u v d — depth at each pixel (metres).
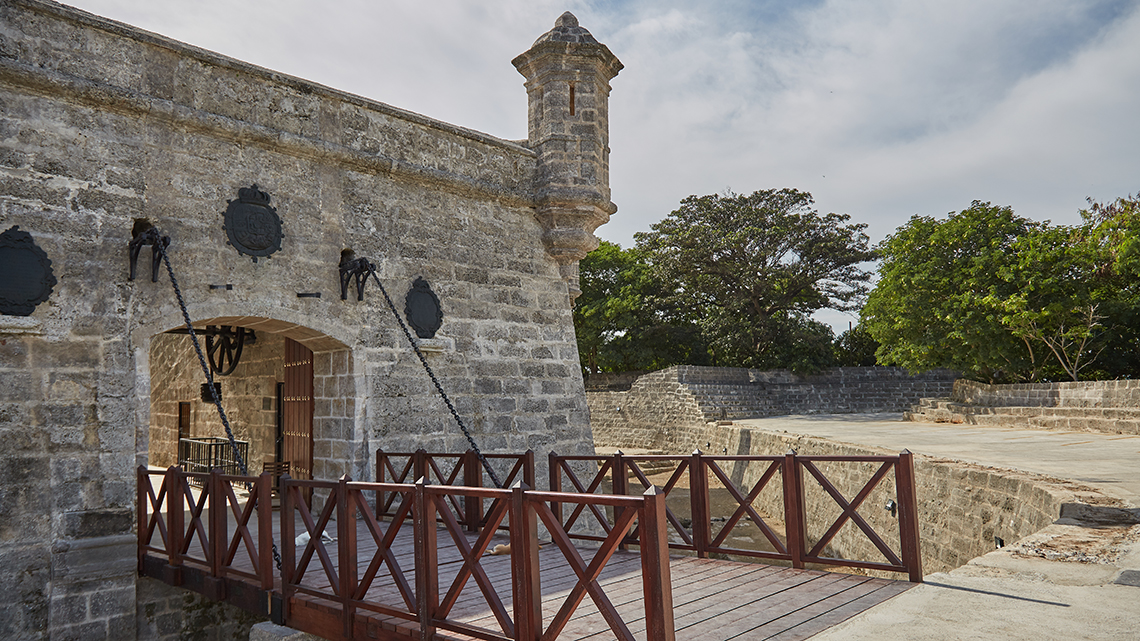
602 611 4.04
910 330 27.00
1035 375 24.09
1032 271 22.44
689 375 33.00
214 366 13.77
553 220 13.69
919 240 26.66
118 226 8.73
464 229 12.55
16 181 8.02
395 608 5.25
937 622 4.68
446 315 12.06
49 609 7.79
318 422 11.48
